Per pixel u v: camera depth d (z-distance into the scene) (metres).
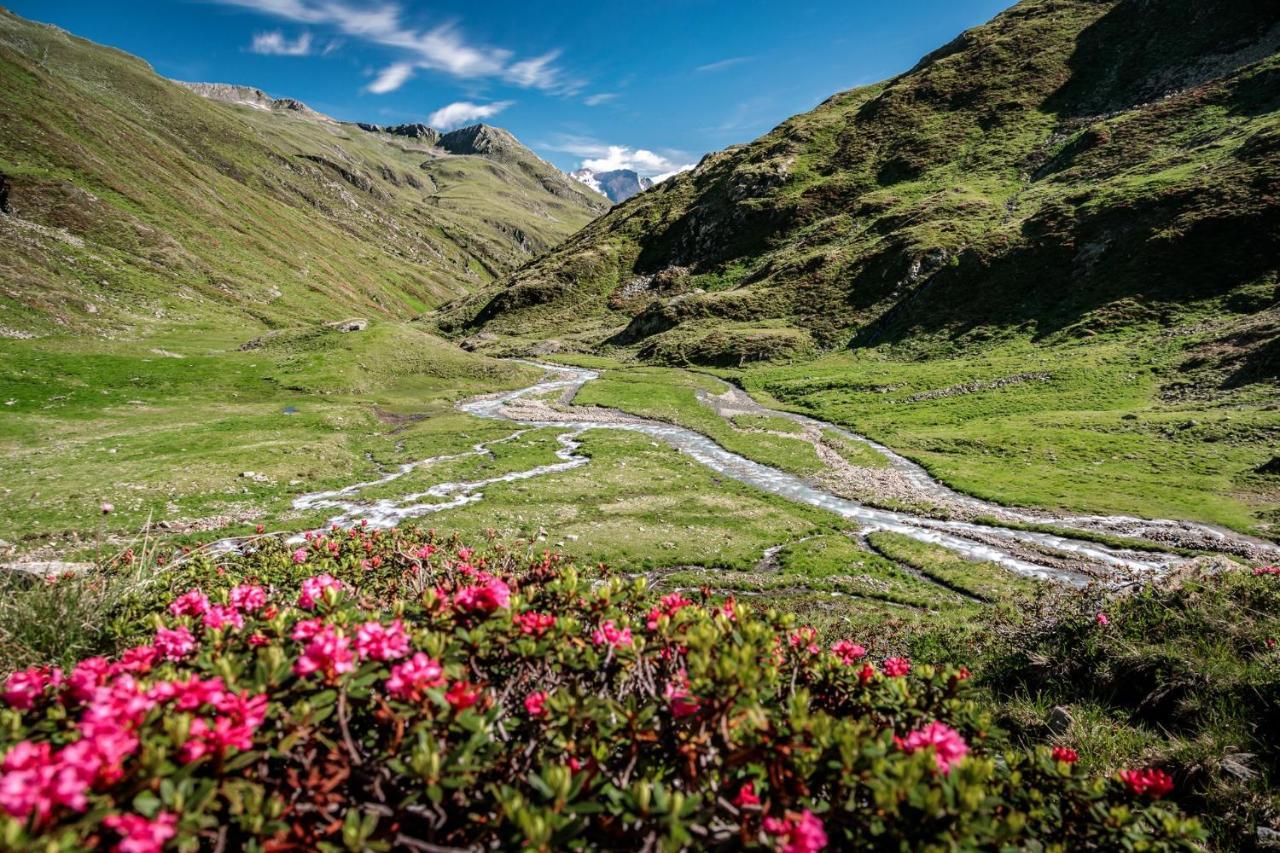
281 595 7.02
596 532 29.47
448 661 3.16
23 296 72.44
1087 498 34.72
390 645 2.98
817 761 2.75
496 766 2.81
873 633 14.62
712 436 54.84
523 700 3.35
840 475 42.66
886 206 119.12
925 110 141.88
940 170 123.62
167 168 146.12
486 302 158.62
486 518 31.16
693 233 150.25
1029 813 3.33
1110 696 7.69
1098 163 97.62
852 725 3.05
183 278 107.44
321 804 2.48
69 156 115.88
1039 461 42.69
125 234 106.94
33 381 54.06
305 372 69.00
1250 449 38.91
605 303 146.12
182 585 7.11
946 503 36.22
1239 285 62.41
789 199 137.62
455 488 37.66
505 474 41.16
